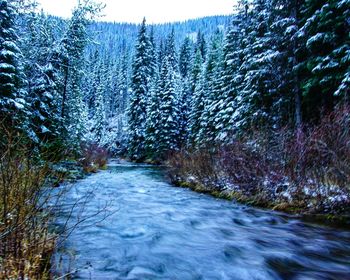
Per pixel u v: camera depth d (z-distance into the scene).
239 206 9.88
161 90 37.81
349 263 5.04
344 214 7.70
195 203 10.36
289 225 7.51
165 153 31.47
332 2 11.85
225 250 5.54
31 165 4.24
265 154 10.84
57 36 22.88
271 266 4.84
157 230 6.78
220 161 13.05
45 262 4.05
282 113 15.68
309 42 12.57
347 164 8.01
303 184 9.00
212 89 30.36
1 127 4.10
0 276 3.11
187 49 74.81
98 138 59.34
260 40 16.38
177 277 4.37
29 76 17.61
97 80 82.06
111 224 7.04
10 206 3.63
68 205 8.90
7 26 13.78
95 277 4.16
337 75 11.91
